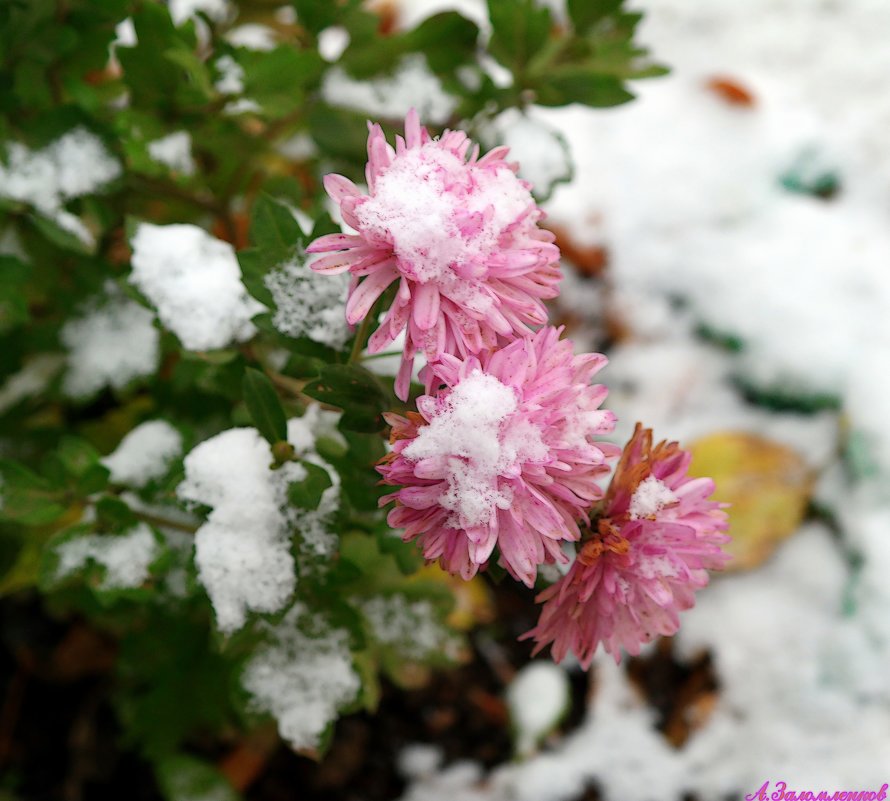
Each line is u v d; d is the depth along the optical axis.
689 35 0.67
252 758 0.47
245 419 0.37
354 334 0.35
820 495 0.51
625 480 0.32
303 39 0.42
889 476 0.49
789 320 0.54
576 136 0.62
